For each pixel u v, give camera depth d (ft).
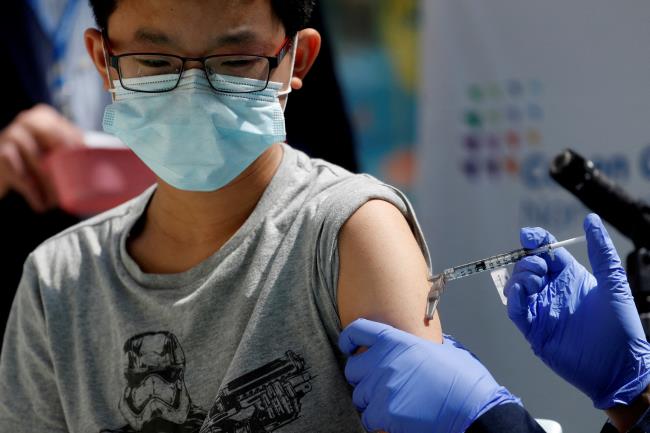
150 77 6.13
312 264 5.95
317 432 5.95
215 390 6.09
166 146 6.16
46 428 6.81
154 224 6.72
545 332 6.05
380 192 6.05
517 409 5.37
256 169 6.41
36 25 11.22
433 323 5.75
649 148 10.57
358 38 12.18
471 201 11.50
